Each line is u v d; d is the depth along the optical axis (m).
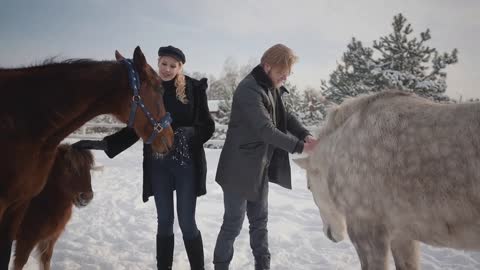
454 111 1.63
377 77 11.25
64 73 2.31
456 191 1.54
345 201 1.97
